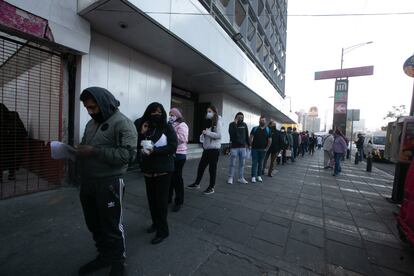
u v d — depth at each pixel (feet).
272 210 12.89
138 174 19.24
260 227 10.61
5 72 12.21
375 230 10.92
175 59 22.62
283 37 76.28
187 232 9.68
